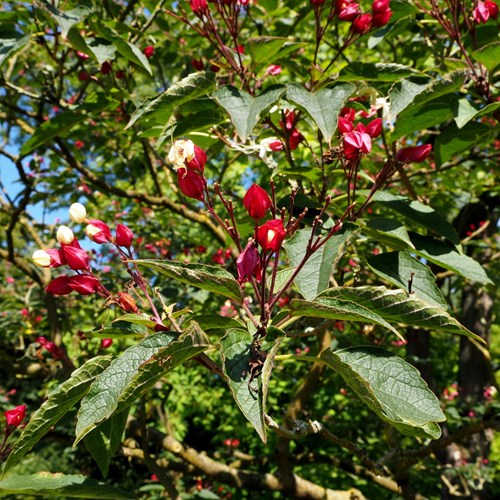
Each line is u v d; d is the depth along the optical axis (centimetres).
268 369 20
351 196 33
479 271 30
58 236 28
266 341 23
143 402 49
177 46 69
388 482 72
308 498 64
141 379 21
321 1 36
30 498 112
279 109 38
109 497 31
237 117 30
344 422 119
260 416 20
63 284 28
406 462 53
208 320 25
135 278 28
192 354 23
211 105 34
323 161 32
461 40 41
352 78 35
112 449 32
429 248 31
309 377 61
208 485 104
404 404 23
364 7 58
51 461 158
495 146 80
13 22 40
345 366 22
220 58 51
